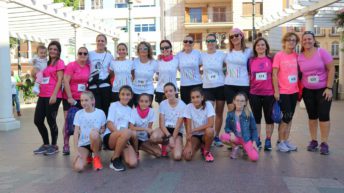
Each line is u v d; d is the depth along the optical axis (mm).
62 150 6961
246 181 4836
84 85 6676
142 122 6246
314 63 6348
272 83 6562
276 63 6527
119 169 5414
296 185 4660
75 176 5168
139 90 6930
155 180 4918
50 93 6652
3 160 6148
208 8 35812
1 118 9570
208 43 6984
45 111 6688
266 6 33219
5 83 9633
